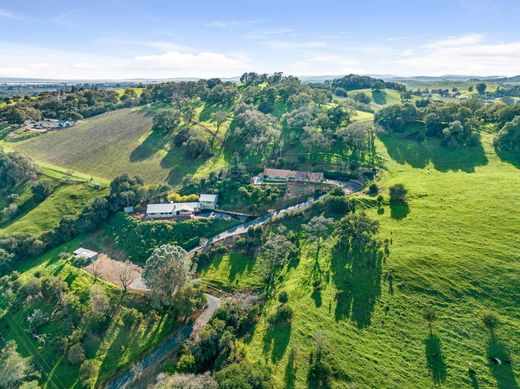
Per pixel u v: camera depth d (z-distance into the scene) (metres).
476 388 61.66
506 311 73.06
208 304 94.00
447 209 106.38
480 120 178.00
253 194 132.12
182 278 90.31
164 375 70.56
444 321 73.56
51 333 87.12
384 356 69.12
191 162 164.88
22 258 121.44
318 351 71.31
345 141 162.50
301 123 182.75
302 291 88.62
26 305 94.81
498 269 81.50
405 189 117.38
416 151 156.62
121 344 83.00
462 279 81.19
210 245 114.38
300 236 111.62
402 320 75.44
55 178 156.12
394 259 90.19
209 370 74.12
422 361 67.31
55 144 198.88
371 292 83.06
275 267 102.75
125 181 141.12
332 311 80.62
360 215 101.69
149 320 87.94
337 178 142.88
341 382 65.12
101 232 127.69
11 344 84.94
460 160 144.00
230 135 183.50
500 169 131.00
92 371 76.38
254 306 87.94
